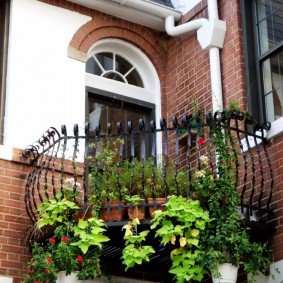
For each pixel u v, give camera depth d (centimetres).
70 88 707
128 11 757
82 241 566
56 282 575
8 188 637
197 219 561
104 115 743
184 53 755
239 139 602
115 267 648
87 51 734
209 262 549
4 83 682
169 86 768
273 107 659
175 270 559
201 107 703
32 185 630
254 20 701
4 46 696
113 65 774
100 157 612
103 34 755
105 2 743
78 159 674
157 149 741
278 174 608
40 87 690
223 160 586
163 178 604
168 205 564
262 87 674
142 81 780
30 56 696
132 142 608
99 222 572
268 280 589
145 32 780
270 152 621
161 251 618
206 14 735
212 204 568
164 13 761
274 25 679
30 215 630
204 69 719
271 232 596
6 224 625
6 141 655
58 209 586
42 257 574
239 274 616
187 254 559
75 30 734
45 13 721
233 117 606
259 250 563
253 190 593
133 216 580
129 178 612
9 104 668
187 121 601
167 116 756
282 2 678
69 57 719
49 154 662
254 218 607
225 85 693
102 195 589
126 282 653
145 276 666
